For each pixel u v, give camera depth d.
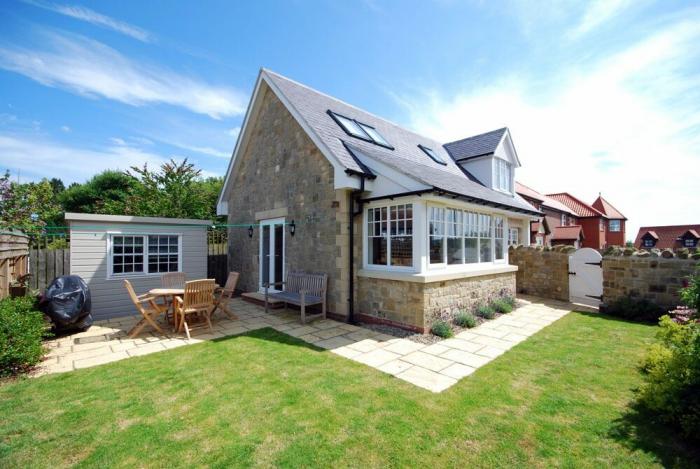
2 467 2.76
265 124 10.55
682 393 3.31
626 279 8.94
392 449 3.00
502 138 13.63
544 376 4.64
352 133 9.31
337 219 7.96
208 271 12.39
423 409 3.71
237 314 8.55
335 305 8.00
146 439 3.14
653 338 6.55
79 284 7.06
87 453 2.95
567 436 3.19
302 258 8.96
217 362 5.18
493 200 8.89
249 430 3.29
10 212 11.24
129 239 8.95
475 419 3.49
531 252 11.84
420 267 6.90
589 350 5.79
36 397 3.99
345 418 3.52
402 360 5.30
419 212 6.95
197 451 2.97
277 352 5.66
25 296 6.39
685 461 2.82
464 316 7.55
